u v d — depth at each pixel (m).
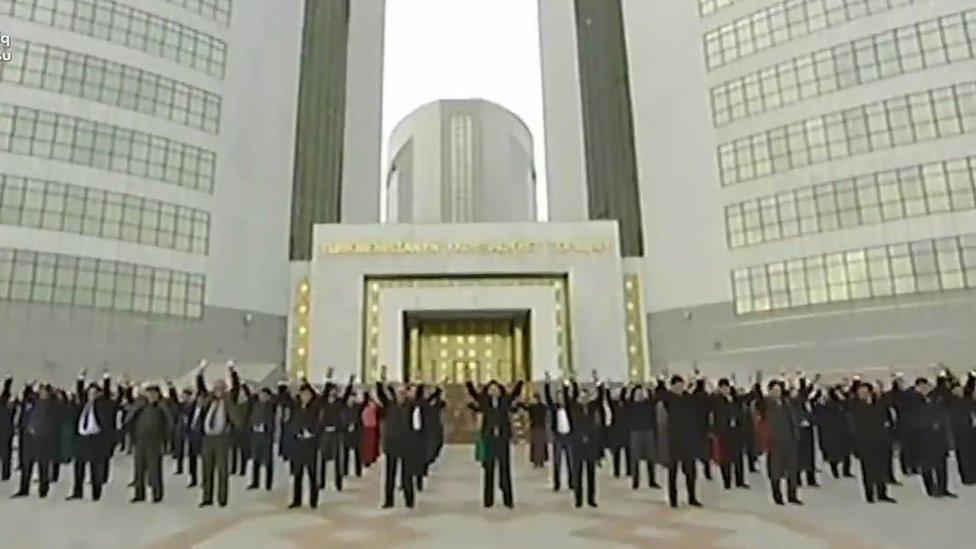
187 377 31.81
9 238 29.11
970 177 28.56
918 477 14.80
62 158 30.89
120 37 33.25
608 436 15.63
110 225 31.59
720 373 32.38
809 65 33.06
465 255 34.34
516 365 36.22
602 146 38.56
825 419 15.23
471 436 28.30
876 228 30.14
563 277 34.34
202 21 35.84
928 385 13.84
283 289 36.22
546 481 14.99
